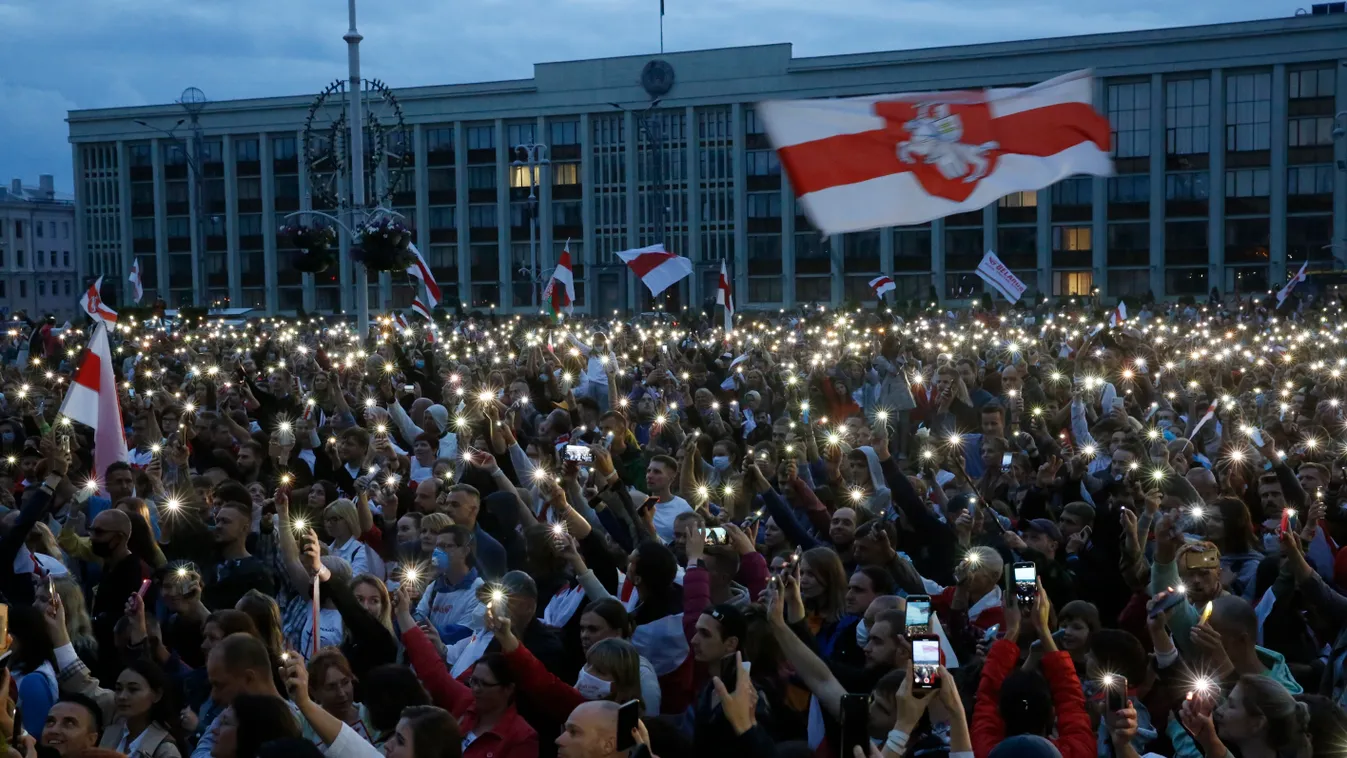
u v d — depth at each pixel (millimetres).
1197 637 6988
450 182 91438
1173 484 10781
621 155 88375
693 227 87312
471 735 6965
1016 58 79812
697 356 26500
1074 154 7969
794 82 84188
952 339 33188
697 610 7867
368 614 7816
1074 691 6543
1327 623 8516
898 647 6914
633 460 13422
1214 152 78562
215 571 10023
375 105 91188
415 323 51812
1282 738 5859
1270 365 23547
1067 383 19516
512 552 10539
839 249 85688
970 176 7852
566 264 29969
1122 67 78812
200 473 14469
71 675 7406
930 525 9883
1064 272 82250
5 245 118188
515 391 18562
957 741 5465
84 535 11383
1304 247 77875
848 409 18406
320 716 5957
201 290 94625
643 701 6961
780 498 10180
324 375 17906
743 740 5590
